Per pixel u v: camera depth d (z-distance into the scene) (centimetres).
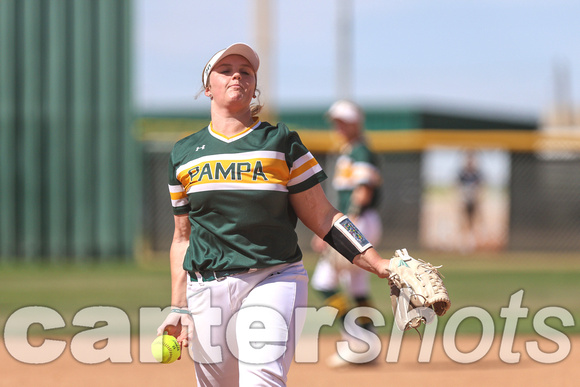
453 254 6844
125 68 6081
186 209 1476
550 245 6838
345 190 2730
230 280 1409
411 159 6881
